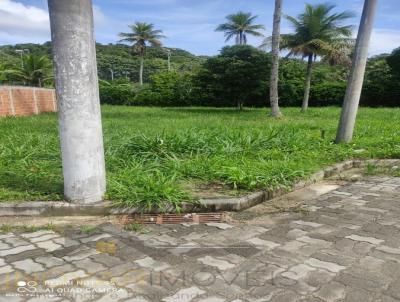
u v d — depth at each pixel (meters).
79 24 3.60
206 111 22.45
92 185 3.87
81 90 3.69
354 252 2.97
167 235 3.35
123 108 26.80
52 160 5.73
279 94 28.89
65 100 3.69
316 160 5.95
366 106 27.64
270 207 4.12
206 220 3.73
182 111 22.44
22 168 5.27
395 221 3.65
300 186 4.86
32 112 18.89
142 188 4.12
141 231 3.43
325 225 3.56
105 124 12.13
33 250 3.05
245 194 4.21
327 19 19.45
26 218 3.76
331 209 4.03
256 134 7.38
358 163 6.12
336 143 7.43
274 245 3.12
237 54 21.94
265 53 21.70
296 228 3.49
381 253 2.95
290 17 19.62
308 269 2.71
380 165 6.03
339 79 33.97
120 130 9.59
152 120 14.43
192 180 4.80
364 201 4.30
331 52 19.25
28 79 30.06
